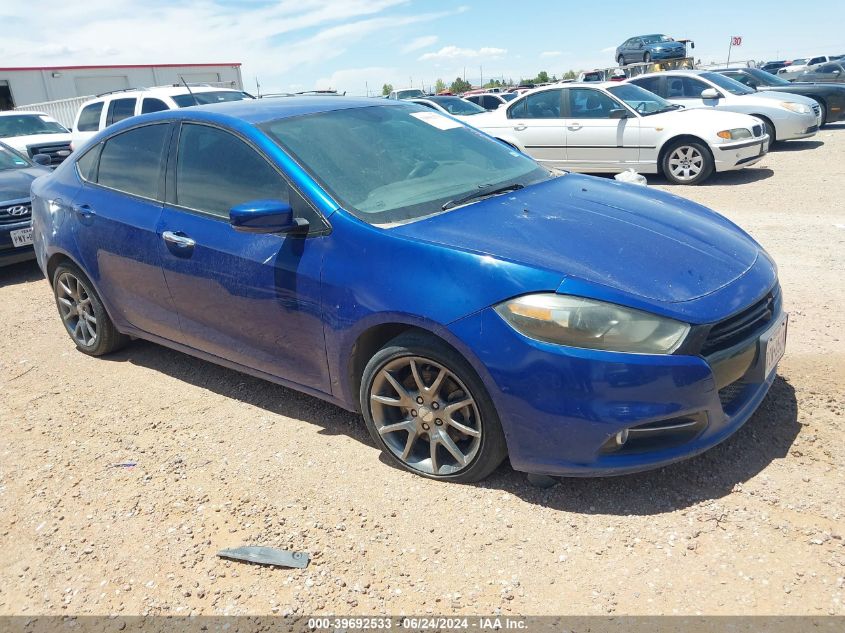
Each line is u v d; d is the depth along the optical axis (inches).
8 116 569.3
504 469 121.8
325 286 122.0
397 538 107.0
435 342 111.9
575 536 103.7
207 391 165.2
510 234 116.5
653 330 100.5
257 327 137.9
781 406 132.8
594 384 100.0
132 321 172.2
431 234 116.5
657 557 98.0
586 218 126.3
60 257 186.9
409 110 167.5
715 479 113.6
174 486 126.0
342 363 124.6
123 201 163.8
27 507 124.0
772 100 510.6
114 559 108.4
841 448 118.3
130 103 470.3
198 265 143.5
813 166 435.2
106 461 136.7
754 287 113.0
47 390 172.9
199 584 101.4
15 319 232.5
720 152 390.3
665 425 103.7
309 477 125.2
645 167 417.7
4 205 274.1
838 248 241.9
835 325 170.9
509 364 103.6
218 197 143.5
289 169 131.3
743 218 303.9
